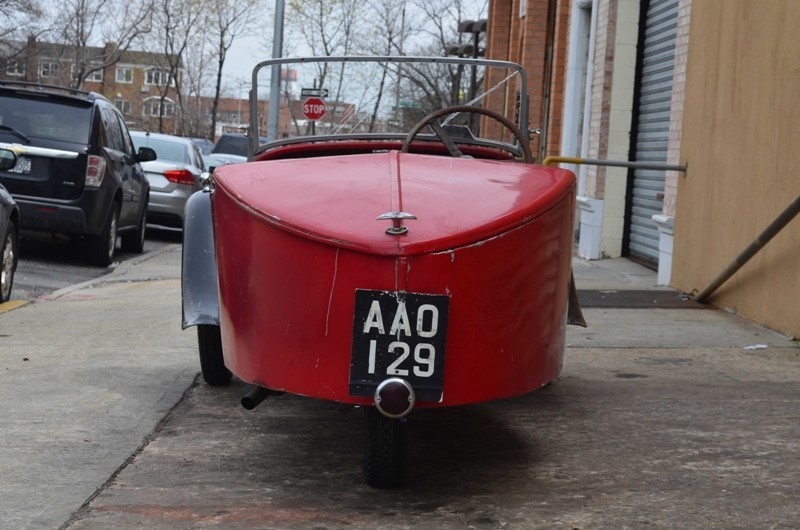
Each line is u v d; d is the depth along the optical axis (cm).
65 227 1323
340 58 648
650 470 486
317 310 427
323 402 622
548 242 452
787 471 483
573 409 606
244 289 455
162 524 413
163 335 836
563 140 1777
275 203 451
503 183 475
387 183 466
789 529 406
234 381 672
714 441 536
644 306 996
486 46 2683
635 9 1449
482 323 427
